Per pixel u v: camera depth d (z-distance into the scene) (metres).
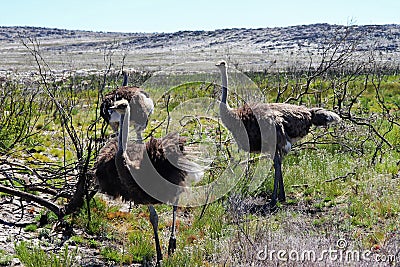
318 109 8.94
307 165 9.24
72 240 6.61
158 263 5.99
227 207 7.32
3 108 10.76
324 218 7.13
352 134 11.20
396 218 6.98
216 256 5.85
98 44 68.25
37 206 7.62
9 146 9.62
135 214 7.64
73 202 6.98
